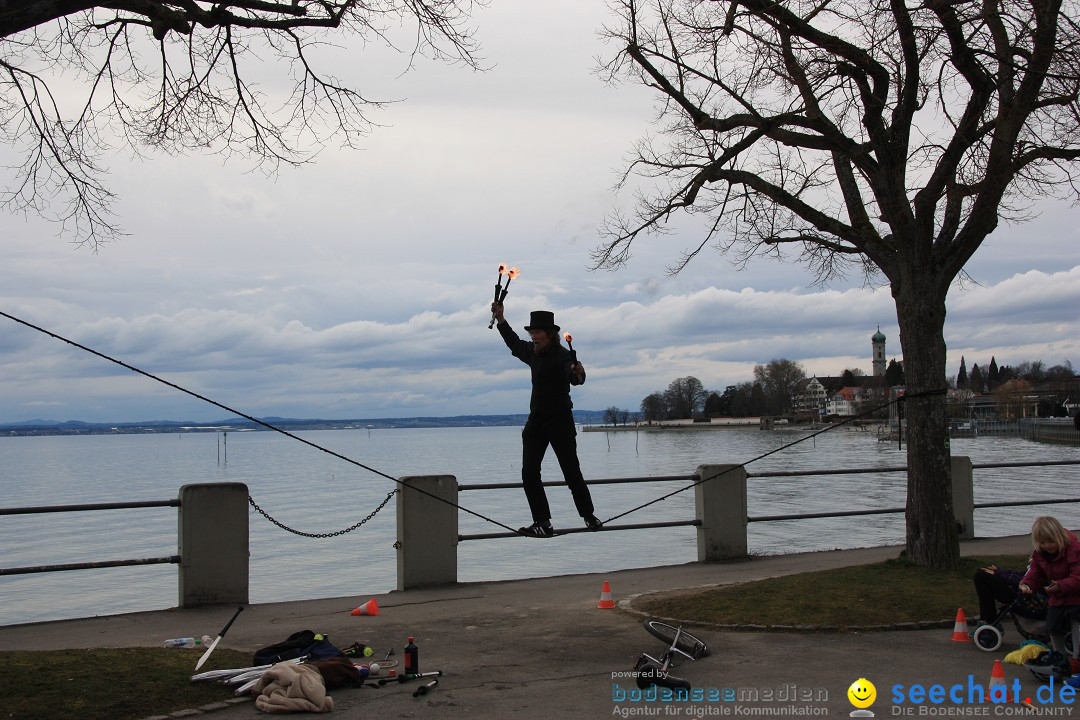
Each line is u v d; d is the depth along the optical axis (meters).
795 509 41.94
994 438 148.12
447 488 12.76
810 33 11.81
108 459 142.75
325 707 7.16
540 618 10.54
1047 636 8.61
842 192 13.02
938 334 12.01
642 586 12.41
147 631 10.05
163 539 36.94
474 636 9.70
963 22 11.09
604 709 7.19
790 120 12.12
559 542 33.38
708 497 14.19
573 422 9.16
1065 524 30.20
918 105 12.07
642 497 51.59
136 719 6.89
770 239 13.95
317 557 30.77
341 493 59.16
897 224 11.94
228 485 11.58
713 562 14.16
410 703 7.39
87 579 28.02
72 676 7.61
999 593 8.84
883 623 9.62
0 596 25.34
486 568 27.50
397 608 11.23
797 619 9.77
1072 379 171.00
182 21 9.49
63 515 49.09
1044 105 11.49
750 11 11.84
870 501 45.78
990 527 31.44
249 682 7.63
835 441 156.00
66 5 8.47
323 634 9.38
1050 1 10.70
